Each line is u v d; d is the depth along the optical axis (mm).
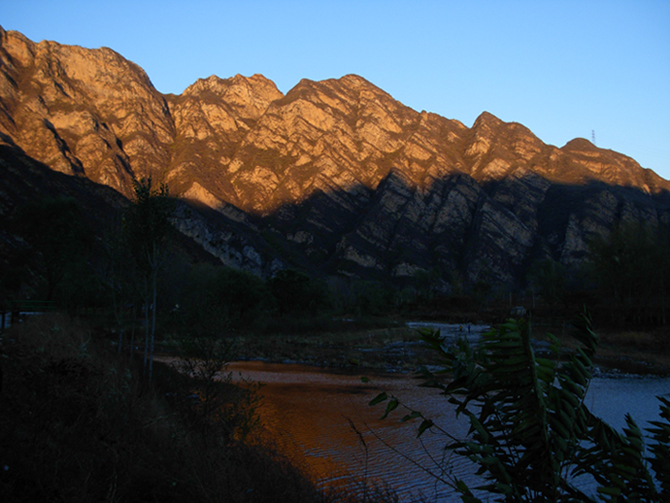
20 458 5031
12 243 70312
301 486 7711
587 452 2207
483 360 2197
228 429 9664
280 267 171750
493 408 2246
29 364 7512
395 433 14867
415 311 110750
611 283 73000
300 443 13508
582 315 2285
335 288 110125
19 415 5934
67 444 5910
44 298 42250
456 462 11938
